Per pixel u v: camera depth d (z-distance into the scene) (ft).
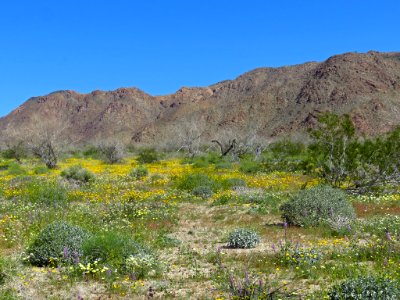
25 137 148.05
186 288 28.71
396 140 68.69
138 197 71.00
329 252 35.35
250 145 175.73
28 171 127.44
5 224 48.88
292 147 161.58
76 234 35.94
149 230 48.14
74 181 95.09
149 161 171.63
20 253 37.29
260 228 47.67
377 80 521.65
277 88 586.04
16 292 27.43
